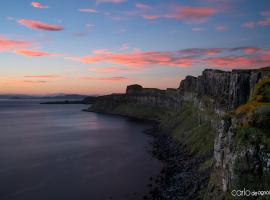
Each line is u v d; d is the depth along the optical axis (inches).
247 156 2028.8
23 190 3169.3
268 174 1894.7
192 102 7785.4
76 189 3203.7
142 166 4151.1
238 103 4151.1
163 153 4936.0
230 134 2331.4
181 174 3499.0
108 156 4835.1
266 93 2797.7
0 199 2925.7
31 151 5246.1
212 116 4859.7
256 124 2194.9
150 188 3198.8
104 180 3513.8
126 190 3157.0
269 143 2000.5
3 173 3801.7
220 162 2460.6
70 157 4753.9
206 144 4345.5
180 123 7052.2
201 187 2800.2
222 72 5831.7
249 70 4724.4
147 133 7593.5
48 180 3513.8
